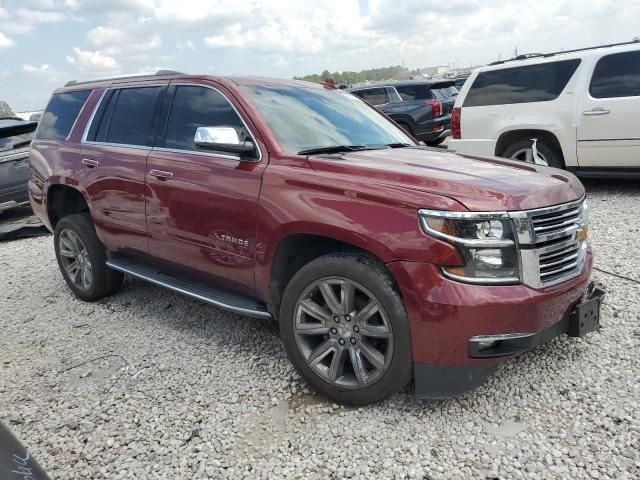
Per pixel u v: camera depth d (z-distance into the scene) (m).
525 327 2.71
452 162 3.39
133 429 3.04
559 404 3.00
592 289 3.29
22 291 5.58
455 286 2.64
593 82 7.39
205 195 3.60
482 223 2.65
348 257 2.96
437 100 13.23
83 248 4.93
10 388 3.57
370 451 2.72
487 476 2.50
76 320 4.66
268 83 4.09
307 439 2.85
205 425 3.03
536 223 2.78
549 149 7.94
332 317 3.06
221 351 3.88
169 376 3.58
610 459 2.55
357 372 2.98
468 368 2.75
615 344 3.58
